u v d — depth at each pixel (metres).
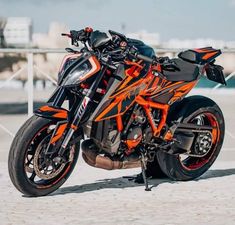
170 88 7.03
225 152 10.02
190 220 5.70
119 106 6.65
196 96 7.45
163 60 6.99
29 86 8.96
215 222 5.64
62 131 6.41
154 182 7.31
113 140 6.73
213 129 7.48
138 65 6.65
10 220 5.70
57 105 6.48
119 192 6.81
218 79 7.45
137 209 6.10
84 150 6.75
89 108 6.52
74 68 6.41
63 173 6.68
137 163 6.95
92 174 7.80
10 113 17.22
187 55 7.32
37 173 6.43
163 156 7.19
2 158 9.30
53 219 5.73
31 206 6.20
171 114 7.25
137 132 6.86
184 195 6.66
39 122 6.38
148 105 6.91
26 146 6.37
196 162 7.46
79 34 6.66
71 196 6.62
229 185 7.16
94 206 6.21
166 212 5.98
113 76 6.60
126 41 6.52
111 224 5.56
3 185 7.13
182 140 7.16
